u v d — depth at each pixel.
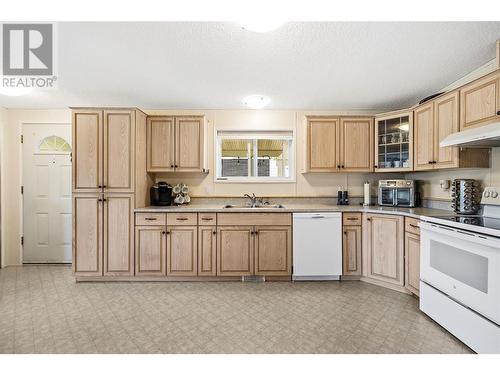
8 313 2.41
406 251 2.78
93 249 3.14
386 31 1.98
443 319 2.09
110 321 2.26
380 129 3.50
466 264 1.88
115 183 3.14
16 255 3.84
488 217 2.32
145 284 3.12
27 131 3.85
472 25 1.90
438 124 2.71
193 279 3.23
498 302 1.64
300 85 3.00
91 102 3.59
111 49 2.24
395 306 2.53
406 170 3.21
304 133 3.66
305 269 3.20
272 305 2.56
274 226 3.20
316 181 3.87
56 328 2.15
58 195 3.88
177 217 3.17
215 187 3.85
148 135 3.46
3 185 3.79
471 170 2.68
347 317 2.32
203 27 1.93
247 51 2.27
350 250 3.20
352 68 2.58
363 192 3.85
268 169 3.94
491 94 2.04
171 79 2.85
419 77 2.77
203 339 1.99
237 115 3.86
